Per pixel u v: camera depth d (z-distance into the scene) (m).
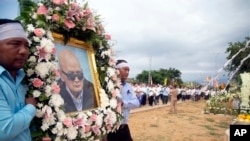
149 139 10.38
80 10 3.16
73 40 3.18
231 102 18.88
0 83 2.11
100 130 3.30
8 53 2.21
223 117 17.55
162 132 11.86
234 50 39.62
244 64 38.94
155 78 82.00
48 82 2.55
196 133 11.83
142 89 25.91
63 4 2.99
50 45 2.58
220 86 39.50
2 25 2.23
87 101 3.25
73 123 2.77
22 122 2.09
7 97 2.13
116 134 4.52
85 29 3.25
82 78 3.24
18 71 2.42
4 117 2.01
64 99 2.86
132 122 14.55
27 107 2.22
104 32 3.81
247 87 9.04
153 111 20.91
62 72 2.92
